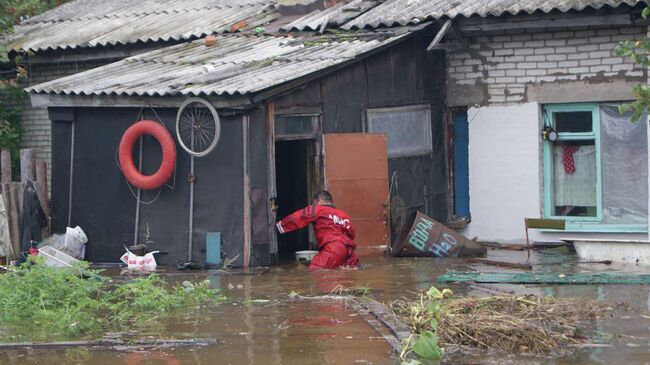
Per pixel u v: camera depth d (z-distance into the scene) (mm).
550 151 20688
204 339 11359
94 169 18844
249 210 17484
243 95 16984
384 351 10773
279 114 17766
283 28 21875
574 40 20109
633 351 10734
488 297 12883
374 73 19766
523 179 20766
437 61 21594
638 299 13758
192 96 17359
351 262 17734
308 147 18953
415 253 18984
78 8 26734
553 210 20688
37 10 27531
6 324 12500
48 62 24062
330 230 17672
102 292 14680
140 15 24922
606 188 20172
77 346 11203
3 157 19062
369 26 20922
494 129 21047
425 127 21234
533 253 19469
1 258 18188
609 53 19781
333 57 18766
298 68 18234
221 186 17641
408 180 20609
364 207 19000
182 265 17734
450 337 11164
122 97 18109
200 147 17625
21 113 24844
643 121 19688
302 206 20750
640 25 19328
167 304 13578
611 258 17891
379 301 13820
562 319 12086
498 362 10336
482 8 20000
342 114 19031
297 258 18453
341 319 12492
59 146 19203
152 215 18297
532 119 20625
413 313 11883
